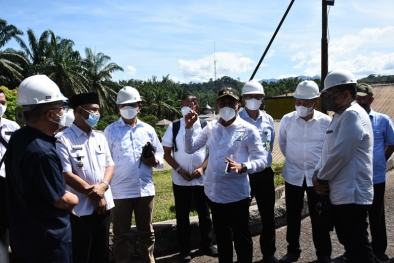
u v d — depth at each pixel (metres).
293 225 3.98
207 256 4.23
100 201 3.07
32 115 2.33
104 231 3.15
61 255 2.33
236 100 3.22
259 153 3.34
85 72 37.88
